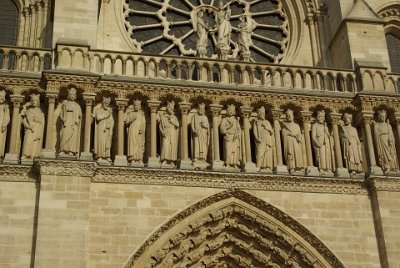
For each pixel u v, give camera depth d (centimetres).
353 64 4200
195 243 3594
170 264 3500
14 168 3469
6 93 3678
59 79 3675
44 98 3691
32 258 3309
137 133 3688
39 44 4278
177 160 3703
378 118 3991
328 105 3981
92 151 3659
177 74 3938
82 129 3650
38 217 3334
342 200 3744
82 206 3400
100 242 3412
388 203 3725
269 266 3669
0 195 3416
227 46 4197
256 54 4631
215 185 3641
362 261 3616
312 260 3612
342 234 3659
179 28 4631
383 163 3859
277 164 3784
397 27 4891
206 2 4772
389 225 3669
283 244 3650
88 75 3697
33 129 3603
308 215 3672
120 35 4419
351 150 3878
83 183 3453
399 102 4016
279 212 3650
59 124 3622
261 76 4050
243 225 3688
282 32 4750
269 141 3819
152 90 3800
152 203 3538
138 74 4103
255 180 3688
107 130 3662
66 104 3625
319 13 4694
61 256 3272
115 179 3547
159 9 4641
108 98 3744
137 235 3462
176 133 3747
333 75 4122
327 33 4647
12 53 3853
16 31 4434
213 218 3619
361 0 4422
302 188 3725
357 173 3844
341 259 3603
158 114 3797
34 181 3475
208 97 3850
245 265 3691
